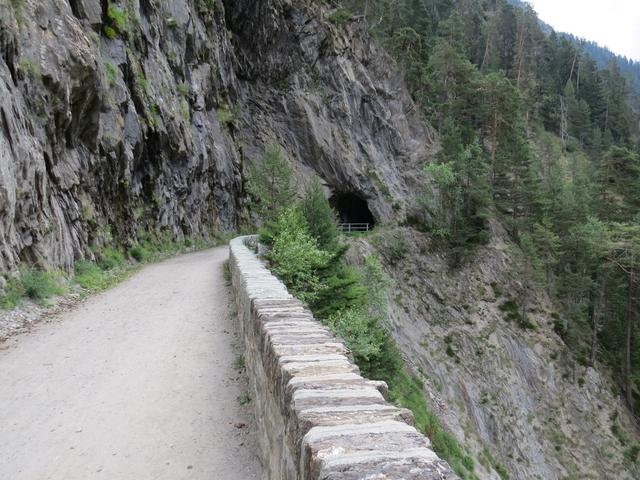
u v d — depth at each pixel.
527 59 97.12
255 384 5.75
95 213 19.36
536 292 44.59
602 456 35.06
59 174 16.39
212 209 37.09
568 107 97.19
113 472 4.79
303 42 54.91
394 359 17.31
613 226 44.78
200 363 8.01
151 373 7.55
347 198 57.84
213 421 5.88
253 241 21.66
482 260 47.03
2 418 6.01
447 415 30.77
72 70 16.83
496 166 54.03
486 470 28.48
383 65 62.84
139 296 14.12
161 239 27.02
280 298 6.41
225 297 13.77
